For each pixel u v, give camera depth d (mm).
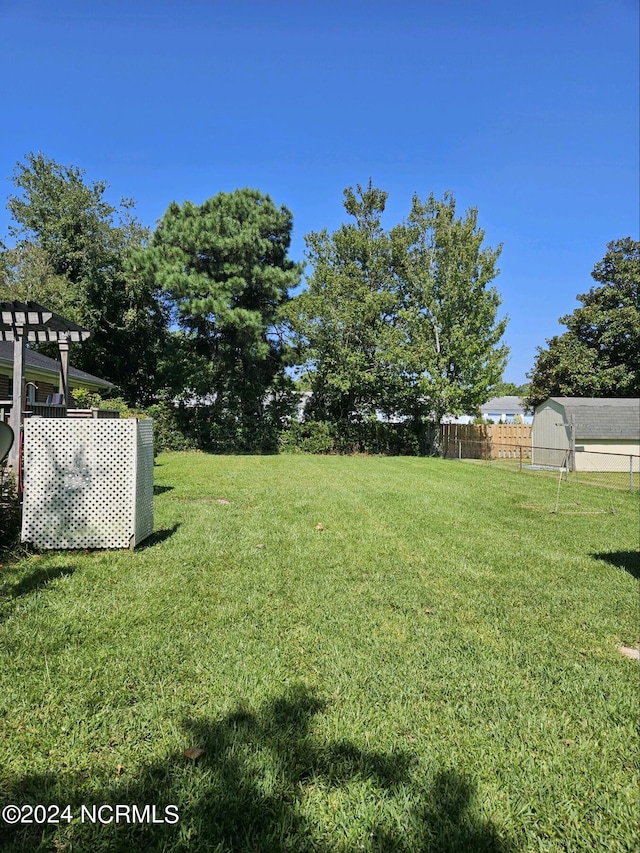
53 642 2908
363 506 8055
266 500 8422
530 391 29297
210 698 2381
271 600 3746
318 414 23422
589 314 25891
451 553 5293
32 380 13180
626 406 18812
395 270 23188
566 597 4035
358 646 3016
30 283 20344
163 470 13258
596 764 1997
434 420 23156
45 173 23578
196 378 20719
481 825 1670
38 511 4918
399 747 2061
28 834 1591
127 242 24688
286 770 1896
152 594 3779
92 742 2033
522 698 2477
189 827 1624
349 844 1580
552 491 10789
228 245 19109
